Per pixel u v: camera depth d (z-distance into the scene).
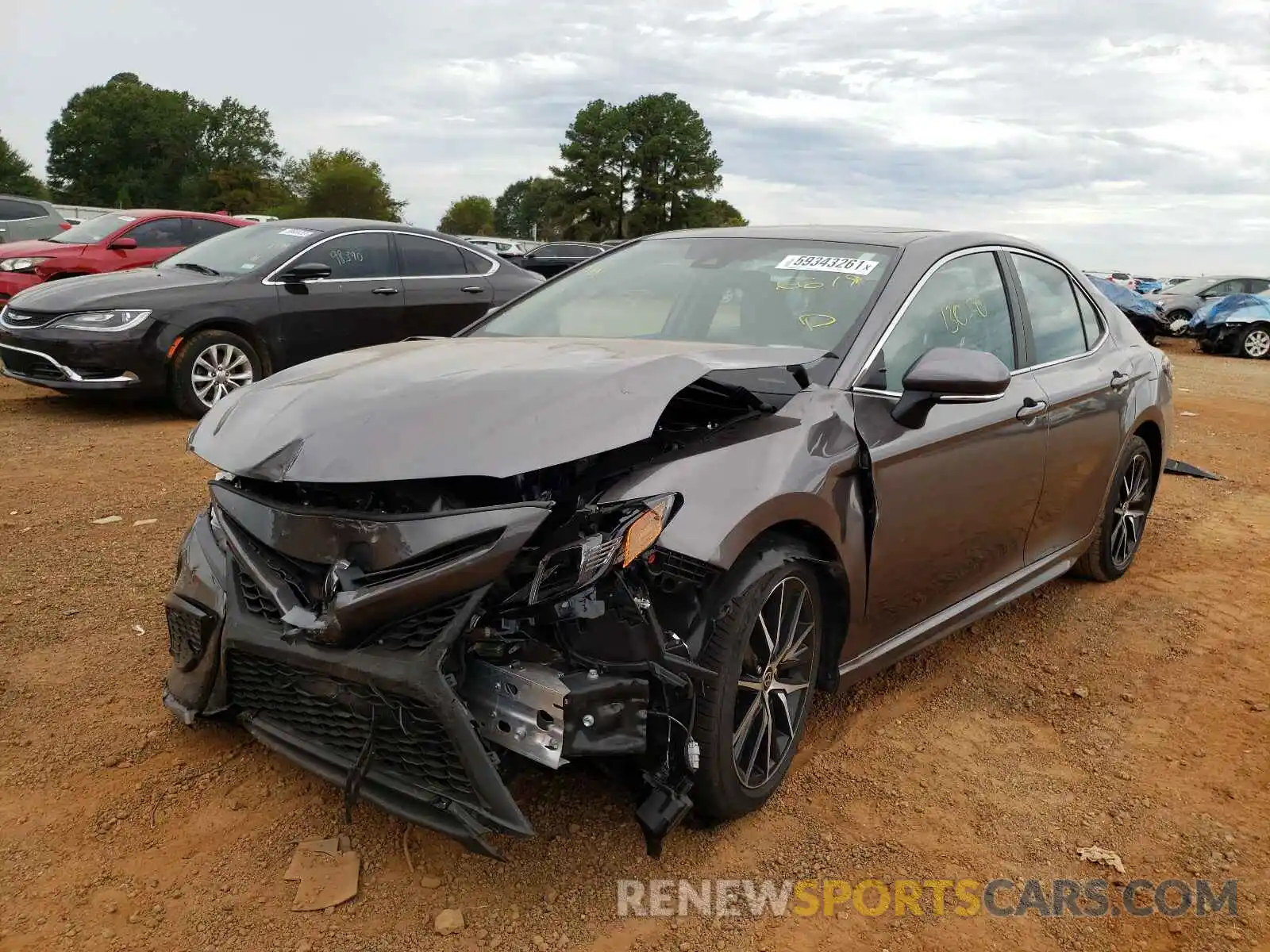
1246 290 24.86
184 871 2.54
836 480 2.88
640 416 2.45
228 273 8.23
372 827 2.74
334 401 2.64
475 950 2.31
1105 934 2.48
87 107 92.00
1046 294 4.37
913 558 3.25
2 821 2.71
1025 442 3.77
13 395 9.09
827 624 3.06
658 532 2.42
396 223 9.15
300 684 2.50
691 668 2.46
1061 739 3.46
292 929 2.35
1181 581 5.18
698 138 84.69
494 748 2.38
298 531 2.50
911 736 3.42
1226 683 3.96
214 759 3.05
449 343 3.39
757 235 4.00
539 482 2.54
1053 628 4.47
